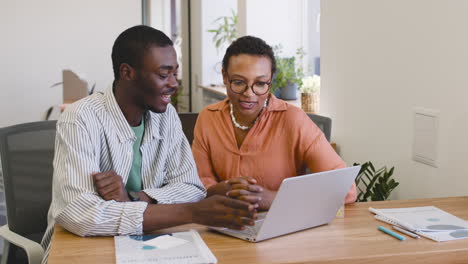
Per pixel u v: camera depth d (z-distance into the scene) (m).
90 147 1.56
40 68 7.21
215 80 6.32
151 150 1.72
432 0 2.26
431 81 2.29
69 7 7.21
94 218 1.46
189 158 1.81
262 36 4.74
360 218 1.67
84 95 5.77
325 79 3.19
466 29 2.07
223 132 1.88
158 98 1.58
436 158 2.28
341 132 3.05
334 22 3.06
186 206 1.50
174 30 7.16
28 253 1.72
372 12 2.70
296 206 1.45
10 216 1.94
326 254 1.36
